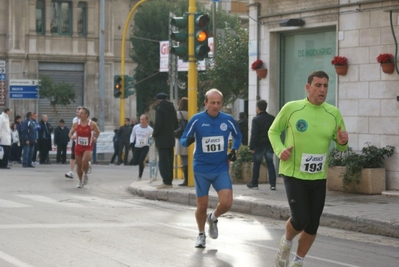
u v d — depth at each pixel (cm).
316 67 2605
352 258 1365
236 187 2450
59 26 7262
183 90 6875
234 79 5209
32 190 2539
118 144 4966
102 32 5509
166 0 7212
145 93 7219
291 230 1132
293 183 1124
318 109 1138
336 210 1842
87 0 7319
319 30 2583
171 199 2317
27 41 7112
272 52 2728
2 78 5778
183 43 2502
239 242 1488
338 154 2377
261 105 2370
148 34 7106
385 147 2306
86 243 1398
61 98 6850
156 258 1272
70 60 7275
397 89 2283
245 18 7356
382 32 2325
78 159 2711
